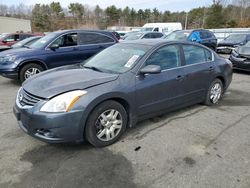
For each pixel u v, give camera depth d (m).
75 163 3.03
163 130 3.96
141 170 2.91
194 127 4.10
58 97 3.02
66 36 7.39
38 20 72.88
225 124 4.25
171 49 4.26
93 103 3.15
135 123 3.79
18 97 3.42
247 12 52.22
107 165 2.99
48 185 2.63
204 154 3.27
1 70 6.73
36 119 3.02
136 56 3.88
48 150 3.31
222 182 2.71
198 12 75.25
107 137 3.42
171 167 2.97
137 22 85.94
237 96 6.06
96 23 81.44
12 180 2.70
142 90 3.69
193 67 4.55
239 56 8.99
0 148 3.34
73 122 3.05
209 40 13.90
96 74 3.60
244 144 3.55
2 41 15.16
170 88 4.11
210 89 5.07
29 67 6.87
